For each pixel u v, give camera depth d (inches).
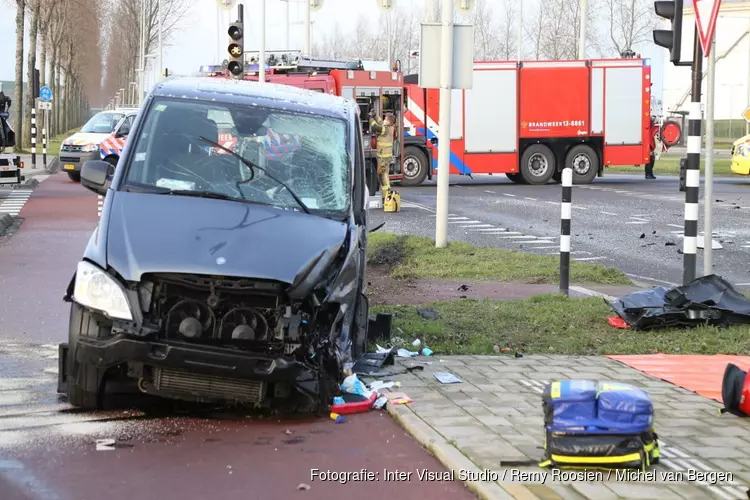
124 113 1421.0
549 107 1403.8
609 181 1487.5
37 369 331.6
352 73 1232.2
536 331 412.8
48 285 510.3
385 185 1011.3
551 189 1301.7
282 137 332.8
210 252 274.8
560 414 231.6
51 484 219.8
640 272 636.1
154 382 267.9
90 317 270.2
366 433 267.7
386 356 341.7
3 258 607.8
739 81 2992.1
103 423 268.2
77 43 3841.0
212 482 225.1
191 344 263.3
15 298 468.4
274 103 346.0
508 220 924.0
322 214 313.1
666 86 3075.8
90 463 235.0
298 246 286.8
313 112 346.9
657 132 1504.7
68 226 803.4
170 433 261.4
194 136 325.4
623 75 1417.3
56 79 3321.9
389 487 225.8
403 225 874.8
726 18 3006.9
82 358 266.7
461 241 768.3
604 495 213.8
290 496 218.2
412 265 623.8
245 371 263.4
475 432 260.7
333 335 290.0
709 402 304.2
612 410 230.2
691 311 418.6
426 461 245.1
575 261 642.8
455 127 1385.3
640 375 340.5
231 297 272.1
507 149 1398.9
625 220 922.1
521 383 320.5
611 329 419.2
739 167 1330.0
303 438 261.6
